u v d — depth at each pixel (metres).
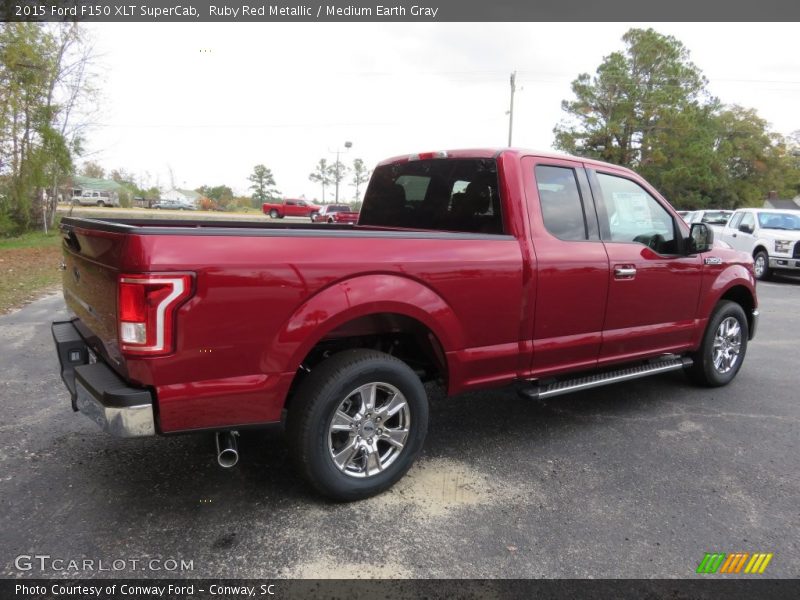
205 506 3.04
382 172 4.83
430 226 4.30
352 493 3.08
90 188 70.19
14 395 4.66
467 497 3.24
